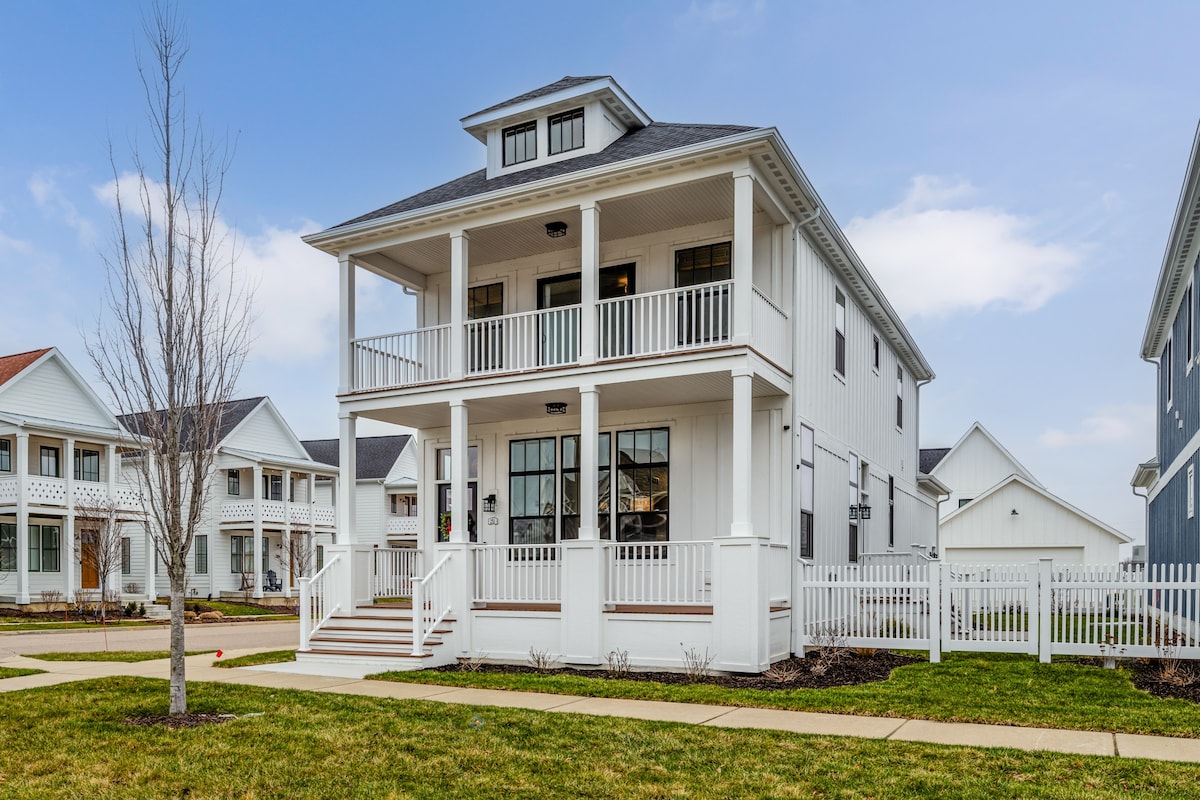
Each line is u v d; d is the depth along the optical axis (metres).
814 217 14.70
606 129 16.27
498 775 6.86
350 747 7.75
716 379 13.15
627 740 7.89
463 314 15.00
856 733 8.21
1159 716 8.74
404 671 12.73
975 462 40.44
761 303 13.34
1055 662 12.50
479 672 12.55
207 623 28.30
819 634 13.77
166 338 9.48
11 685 11.69
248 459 38.00
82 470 32.47
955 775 6.66
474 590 14.40
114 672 13.09
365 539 47.78
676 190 13.60
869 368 20.44
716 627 12.24
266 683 11.73
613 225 15.21
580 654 13.06
